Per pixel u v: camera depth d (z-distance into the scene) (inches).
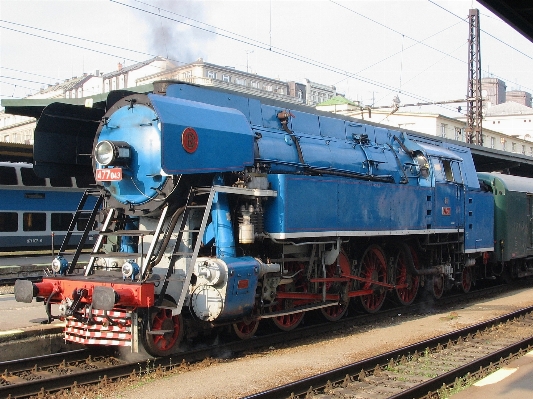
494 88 3641.7
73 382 288.8
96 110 383.9
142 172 333.7
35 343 348.2
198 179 346.9
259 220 363.9
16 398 266.7
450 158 577.3
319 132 466.6
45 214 736.3
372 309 496.1
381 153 513.3
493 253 670.5
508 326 454.0
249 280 340.8
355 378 302.2
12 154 710.5
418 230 511.2
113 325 315.0
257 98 426.6
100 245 347.9
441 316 506.0
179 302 306.2
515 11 269.7
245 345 367.9
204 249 359.6
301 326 437.7
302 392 273.6
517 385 257.1
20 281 326.3
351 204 434.9
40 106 547.2
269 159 393.7
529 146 2316.7
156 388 280.8
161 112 320.8
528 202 735.7
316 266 418.3
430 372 314.8
